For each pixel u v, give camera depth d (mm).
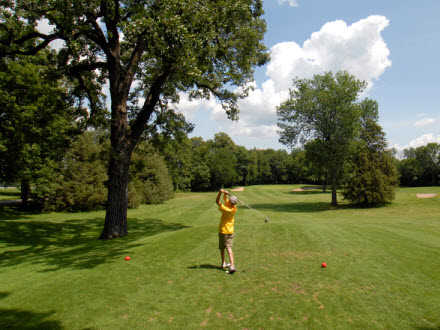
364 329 3662
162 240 9273
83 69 12906
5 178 21094
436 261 6445
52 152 18609
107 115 13539
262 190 63938
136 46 12469
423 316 3973
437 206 24312
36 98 17250
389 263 6324
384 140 37281
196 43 10438
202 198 47719
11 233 13961
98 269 6434
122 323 3961
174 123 16594
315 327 3729
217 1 11617
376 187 26719
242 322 3902
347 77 26578
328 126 27656
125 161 12289
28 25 11086
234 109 16141
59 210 25953
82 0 9945
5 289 5441
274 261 6543
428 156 71562
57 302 4695
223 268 6105
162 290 5035
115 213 12078
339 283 5176
